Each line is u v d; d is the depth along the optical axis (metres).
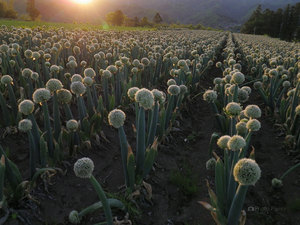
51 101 6.94
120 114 3.19
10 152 4.83
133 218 3.49
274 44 25.20
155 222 3.64
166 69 9.69
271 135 6.56
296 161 5.24
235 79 4.59
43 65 7.14
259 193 4.39
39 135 4.01
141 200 3.87
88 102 5.55
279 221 3.77
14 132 5.20
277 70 7.52
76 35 14.95
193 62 9.03
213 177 4.80
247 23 106.38
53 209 3.63
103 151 5.26
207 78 12.77
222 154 5.56
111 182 4.37
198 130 6.82
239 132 3.54
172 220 3.72
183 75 7.43
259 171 2.16
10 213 3.26
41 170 3.49
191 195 4.27
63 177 4.27
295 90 5.79
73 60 7.24
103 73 6.03
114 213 3.49
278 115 6.80
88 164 2.25
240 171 2.16
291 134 5.67
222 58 19.61
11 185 3.34
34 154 3.64
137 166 3.93
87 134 5.02
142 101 3.34
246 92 5.17
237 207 2.67
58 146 4.05
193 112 7.96
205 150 5.79
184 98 7.54
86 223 3.43
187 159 5.39
